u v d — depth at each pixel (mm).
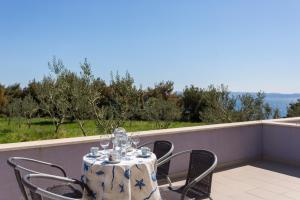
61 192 3324
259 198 4559
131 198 2949
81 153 4316
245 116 12297
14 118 17891
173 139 5312
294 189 4926
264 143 6793
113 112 9383
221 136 6082
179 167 5434
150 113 13367
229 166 6215
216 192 4789
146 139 4941
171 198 3262
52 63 10461
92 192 2971
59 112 11703
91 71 9688
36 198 2494
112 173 2879
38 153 3957
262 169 6023
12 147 3746
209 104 13039
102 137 4477
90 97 9500
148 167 3027
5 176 3719
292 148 6281
